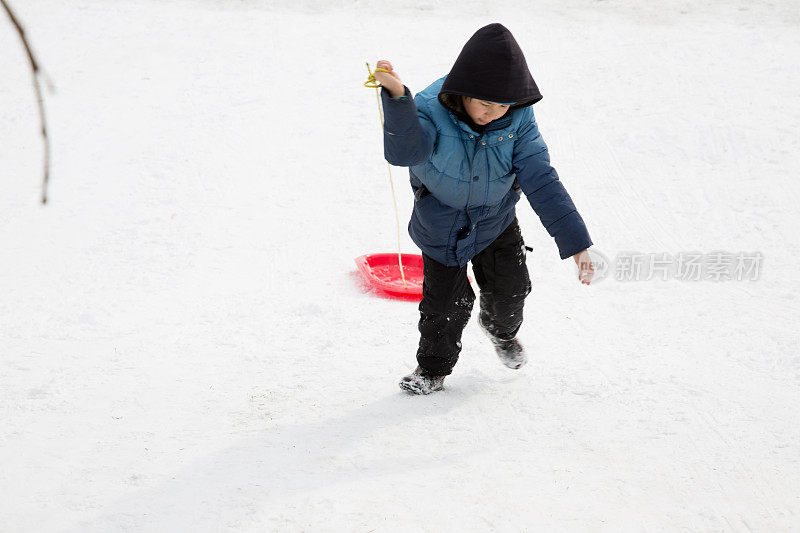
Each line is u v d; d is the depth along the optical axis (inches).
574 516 182.1
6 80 653.3
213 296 338.0
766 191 463.5
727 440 218.4
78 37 758.5
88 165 504.4
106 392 248.4
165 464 204.4
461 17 835.4
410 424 225.3
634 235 415.2
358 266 360.8
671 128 558.6
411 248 401.1
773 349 283.6
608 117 585.3
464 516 181.5
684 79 655.1
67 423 227.9
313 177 493.4
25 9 832.9
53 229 414.9
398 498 188.2
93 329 302.0
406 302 333.1
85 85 646.5
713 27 796.6
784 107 588.7
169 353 280.1
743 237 408.8
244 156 523.2
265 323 308.5
